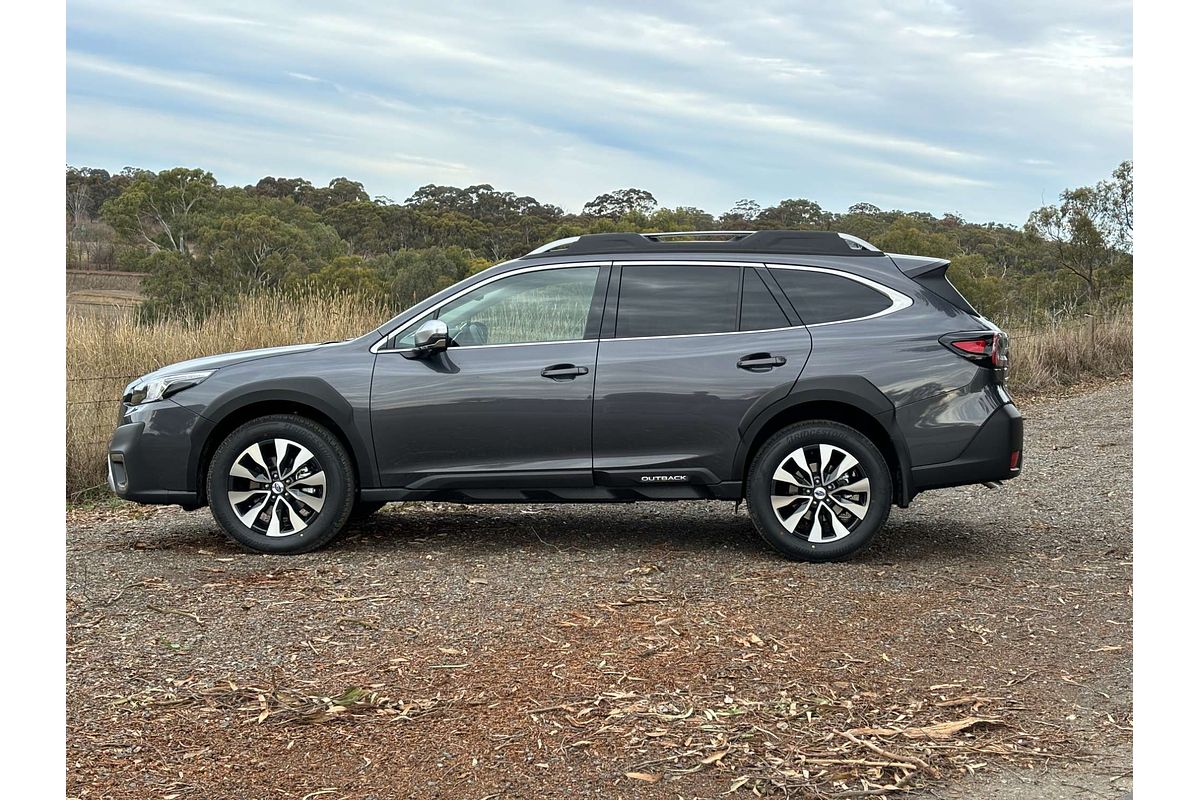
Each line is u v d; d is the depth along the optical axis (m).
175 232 84.81
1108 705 4.23
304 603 5.52
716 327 6.50
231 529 6.61
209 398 6.58
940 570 6.24
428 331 6.37
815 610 5.43
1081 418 12.48
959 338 6.35
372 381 6.53
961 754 3.80
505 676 4.50
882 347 6.35
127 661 4.65
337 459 6.56
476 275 6.70
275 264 73.88
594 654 4.77
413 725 4.01
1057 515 7.73
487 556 6.54
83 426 9.28
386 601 5.55
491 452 6.50
